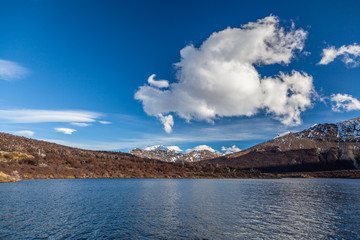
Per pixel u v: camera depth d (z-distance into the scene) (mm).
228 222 38438
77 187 93500
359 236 31734
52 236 29062
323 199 71500
